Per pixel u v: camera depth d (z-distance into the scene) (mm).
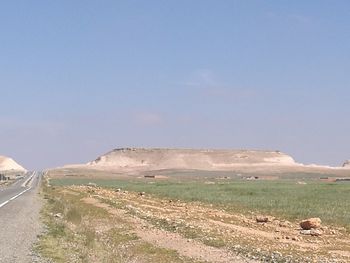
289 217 41656
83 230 30266
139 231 31578
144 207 49938
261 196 67688
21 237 27062
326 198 62250
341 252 24312
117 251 24047
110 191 82500
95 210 45844
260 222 37812
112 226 34281
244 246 25094
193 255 23234
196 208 50625
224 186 107250
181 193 77938
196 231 30453
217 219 39406
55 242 25172
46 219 36875
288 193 74562
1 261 19844
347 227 34438
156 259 22656
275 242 27016
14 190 90938
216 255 23156
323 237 29734
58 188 93562
